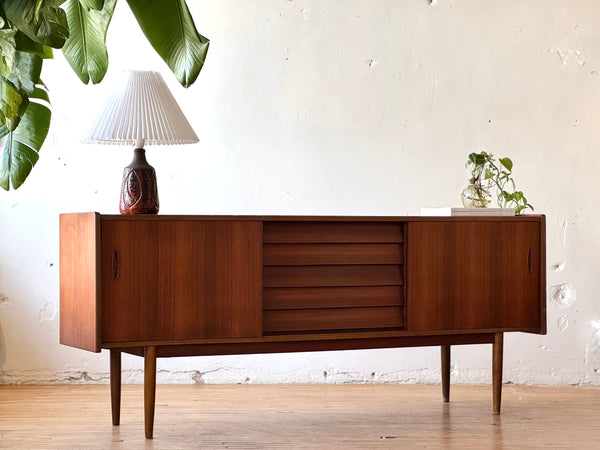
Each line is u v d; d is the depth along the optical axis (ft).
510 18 14.80
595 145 14.84
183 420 11.21
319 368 14.47
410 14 14.69
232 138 14.39
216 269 10.18
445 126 14.70
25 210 14.16
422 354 14.57
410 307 11.06
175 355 10.12
